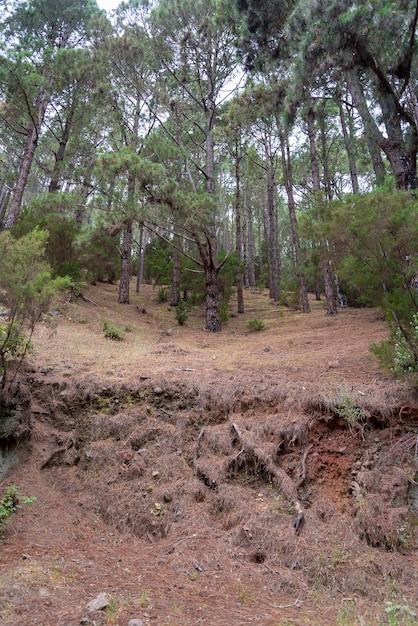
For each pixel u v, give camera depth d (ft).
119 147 42.39
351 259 21.50
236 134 48.11
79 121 59.98
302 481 16.19
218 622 9.96
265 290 94.17
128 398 21.53
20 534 14.01
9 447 18.06
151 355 29.25
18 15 55.01
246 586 12.01
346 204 20.26
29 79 42.52
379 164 38.40
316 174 49.47
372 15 24.59
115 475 17.71
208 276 46.29
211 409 20.65
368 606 11.53
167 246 59.57
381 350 20.38
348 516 14.65
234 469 17.28
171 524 15.29
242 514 15.07
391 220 18.81
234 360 27.84
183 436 19.33
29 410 19.88
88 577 11.57
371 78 28.60
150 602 10.52
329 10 25.40
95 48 47.93
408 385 17.92
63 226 44.09
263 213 114.83
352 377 21.48
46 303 19.30
